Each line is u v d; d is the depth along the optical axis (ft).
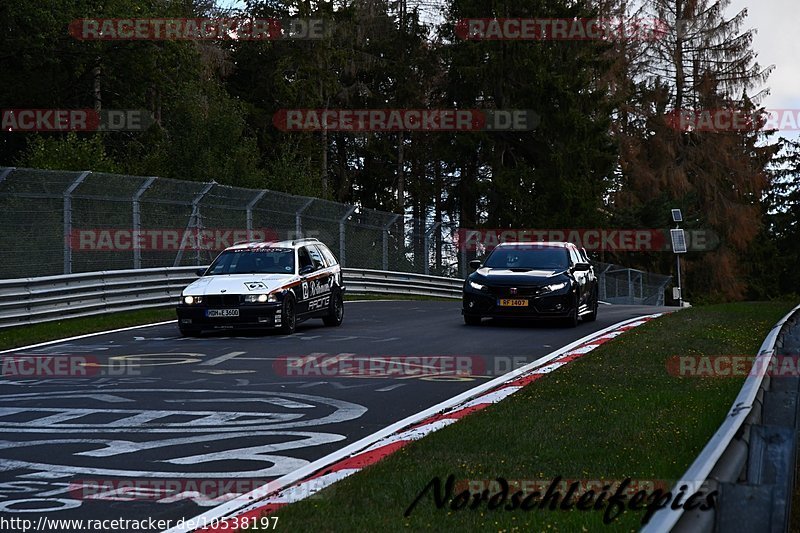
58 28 359.05
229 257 189.26
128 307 219.41
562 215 455.63
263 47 484.74
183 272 241.14
